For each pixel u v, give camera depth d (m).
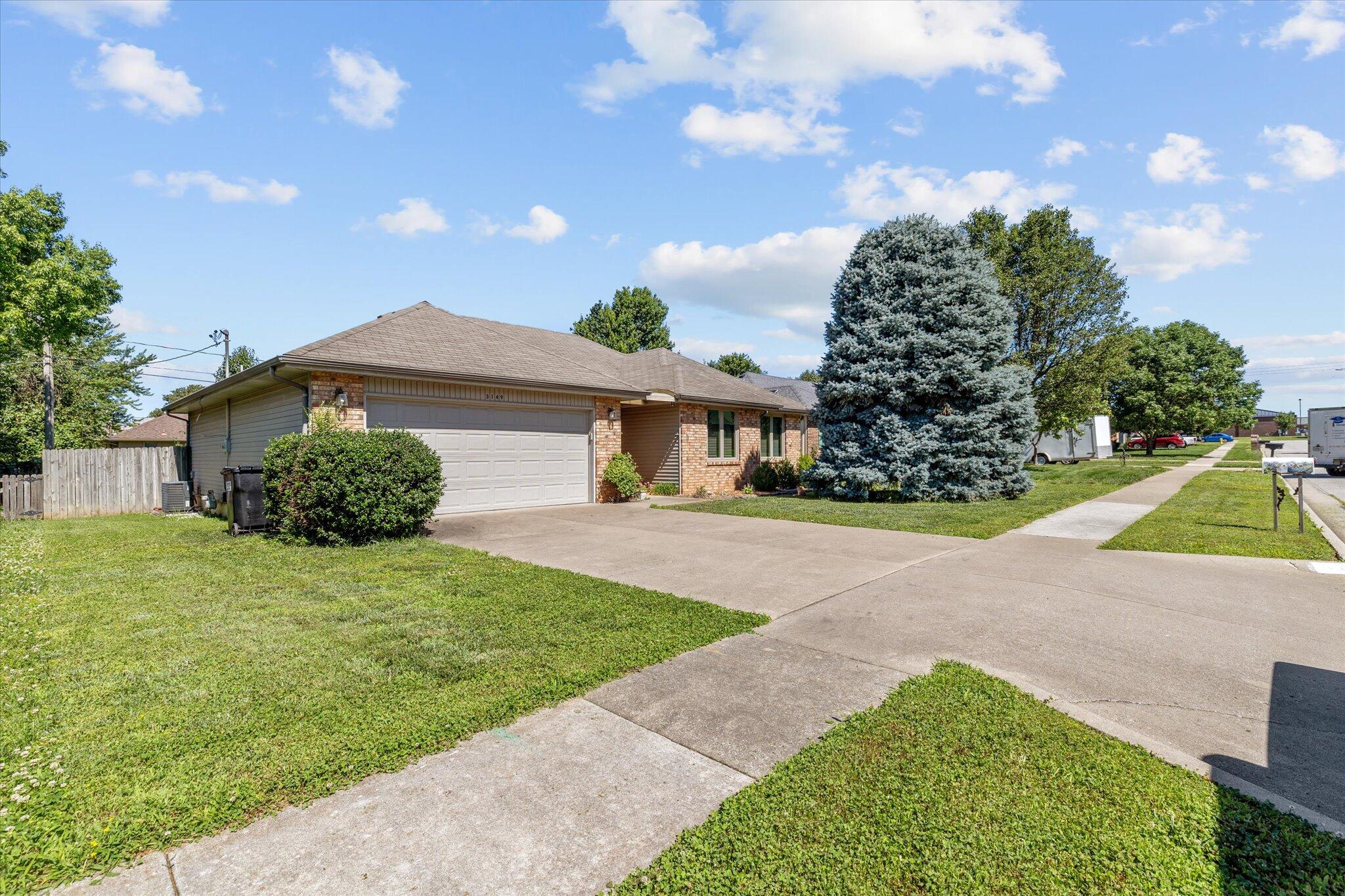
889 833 2.41
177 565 7.61
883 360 14.96
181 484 15.80
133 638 4.77
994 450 14.48
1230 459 33.34
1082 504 13.59
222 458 14.81
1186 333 48.16
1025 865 2.22
